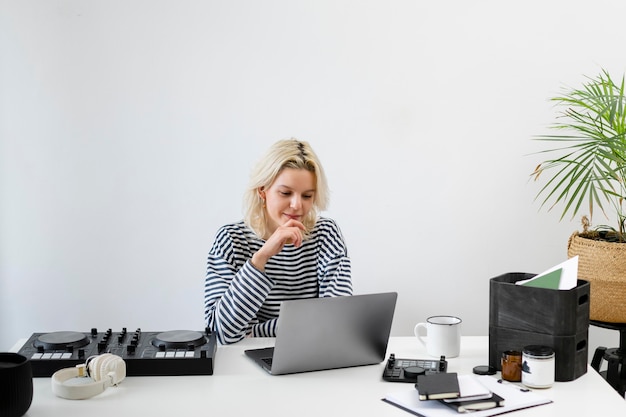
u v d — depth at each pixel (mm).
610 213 3350
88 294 3365
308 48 3295
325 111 3320
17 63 3240
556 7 3311
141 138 3301
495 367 2008
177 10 3256
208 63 3281
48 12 3227
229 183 3334
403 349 2221
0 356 1740
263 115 3311
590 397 1811
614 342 3436
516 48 3320
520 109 3344
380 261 3398
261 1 3270
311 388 1871
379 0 3289
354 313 1985
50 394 1812
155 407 1734
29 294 3352
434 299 3426
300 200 2375
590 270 2727
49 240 3332
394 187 3367
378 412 1708
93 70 3260
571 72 3334
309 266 2510
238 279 2268
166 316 3391
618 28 3324
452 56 3316
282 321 1896
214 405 1746
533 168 3359
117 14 3244
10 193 3301
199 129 3305
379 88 3320
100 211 3330
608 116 2902
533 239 3396
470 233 3396
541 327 1938
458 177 3369
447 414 1674
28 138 3277
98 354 1968
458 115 3340
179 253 3359
